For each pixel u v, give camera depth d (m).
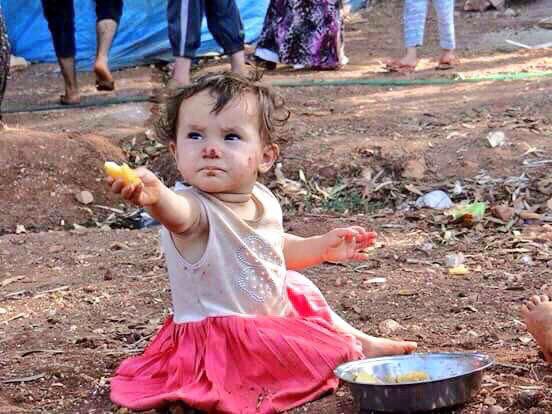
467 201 7.89
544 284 5.91
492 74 11.43
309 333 4.40
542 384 4.46
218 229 4.30
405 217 7.56
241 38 10.84
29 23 13.58
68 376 4.89
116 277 6.49
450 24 11.70
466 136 8.91
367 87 11.13
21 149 9.23
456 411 4.19
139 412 4.39
